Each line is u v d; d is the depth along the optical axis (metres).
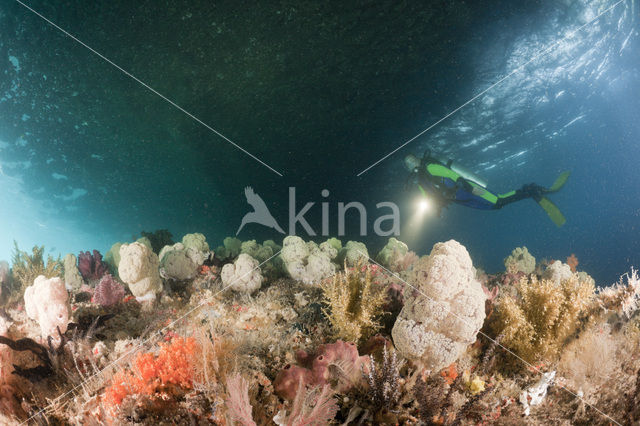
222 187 28.83
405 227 37.06
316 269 6.50
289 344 3.91
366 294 4.16
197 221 31.11
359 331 3.93
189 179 27.92
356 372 3.00
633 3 16.58
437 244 3.52
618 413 3.11
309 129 24.05
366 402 2.88
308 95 21.44
